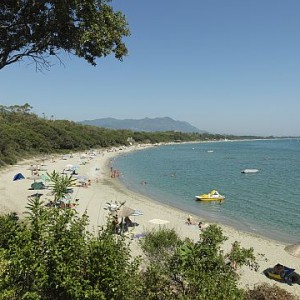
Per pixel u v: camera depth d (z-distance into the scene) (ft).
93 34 41.86
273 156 460.14
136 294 28.37
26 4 40.91
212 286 27.78
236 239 94.32
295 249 60.13
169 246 45.70
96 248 24.06
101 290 23.18
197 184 204.54
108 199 142.92
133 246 73.67
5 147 266.16
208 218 120.98
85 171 251.39
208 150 620.90
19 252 22.36
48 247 23.45
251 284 61.93
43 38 43.11
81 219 26.37
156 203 143.64
